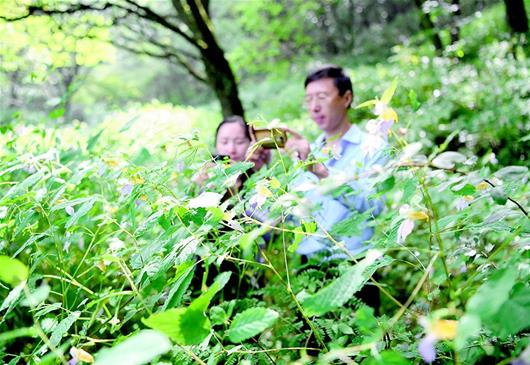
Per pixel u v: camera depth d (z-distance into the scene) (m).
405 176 0.99
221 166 1.29
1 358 1.46
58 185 1.71
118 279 1.72
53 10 4.39
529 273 0.85
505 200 0.95
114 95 14.10
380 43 18.44
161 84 21.22
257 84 17.95
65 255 1.76
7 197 1.51
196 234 1.12
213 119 8.23
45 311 1.22
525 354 0.59
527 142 3.86
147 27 6.09
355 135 2.02
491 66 5.73
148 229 1.30
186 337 0.78
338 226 1.17
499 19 9.46
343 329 1.35
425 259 2.29
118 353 0.57
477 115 4.76
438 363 1.09
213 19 16.45
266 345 1.46
